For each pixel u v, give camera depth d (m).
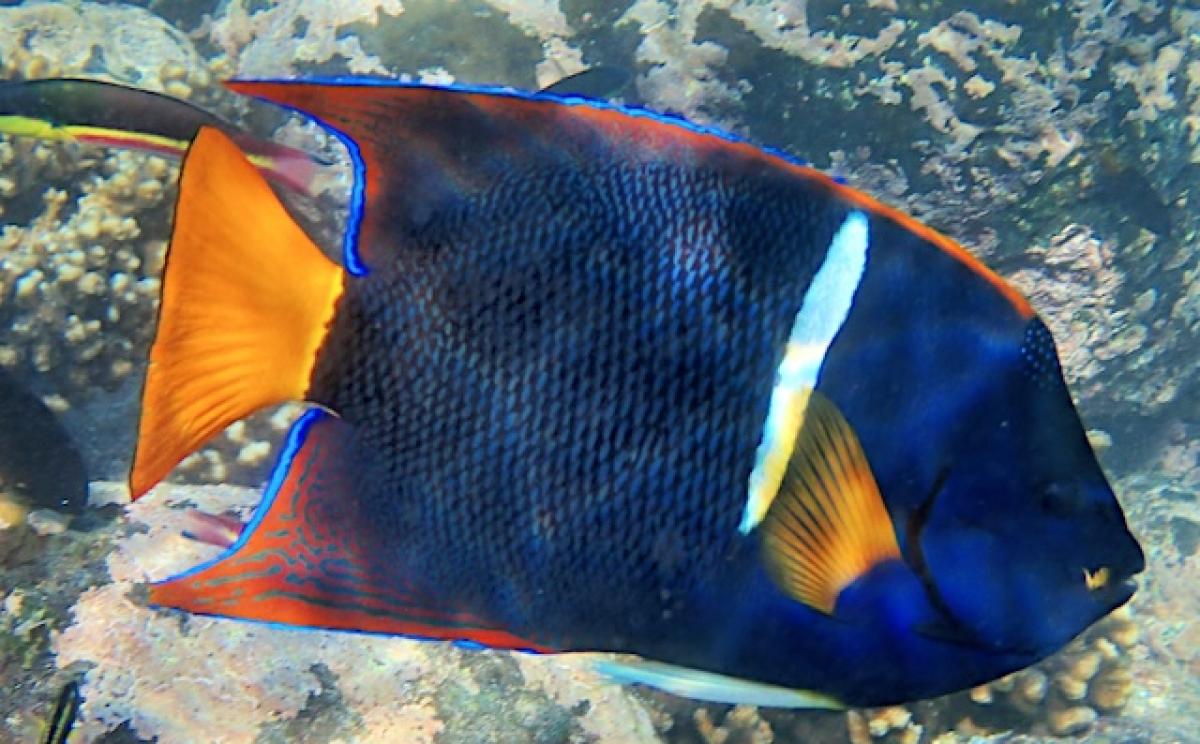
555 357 0.41
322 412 0.41
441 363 0.41
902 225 0.41
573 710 0.93
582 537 0.41
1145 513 1.87
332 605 0.41
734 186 0.42
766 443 0.41
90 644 0.88
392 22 1.67
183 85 1.49
